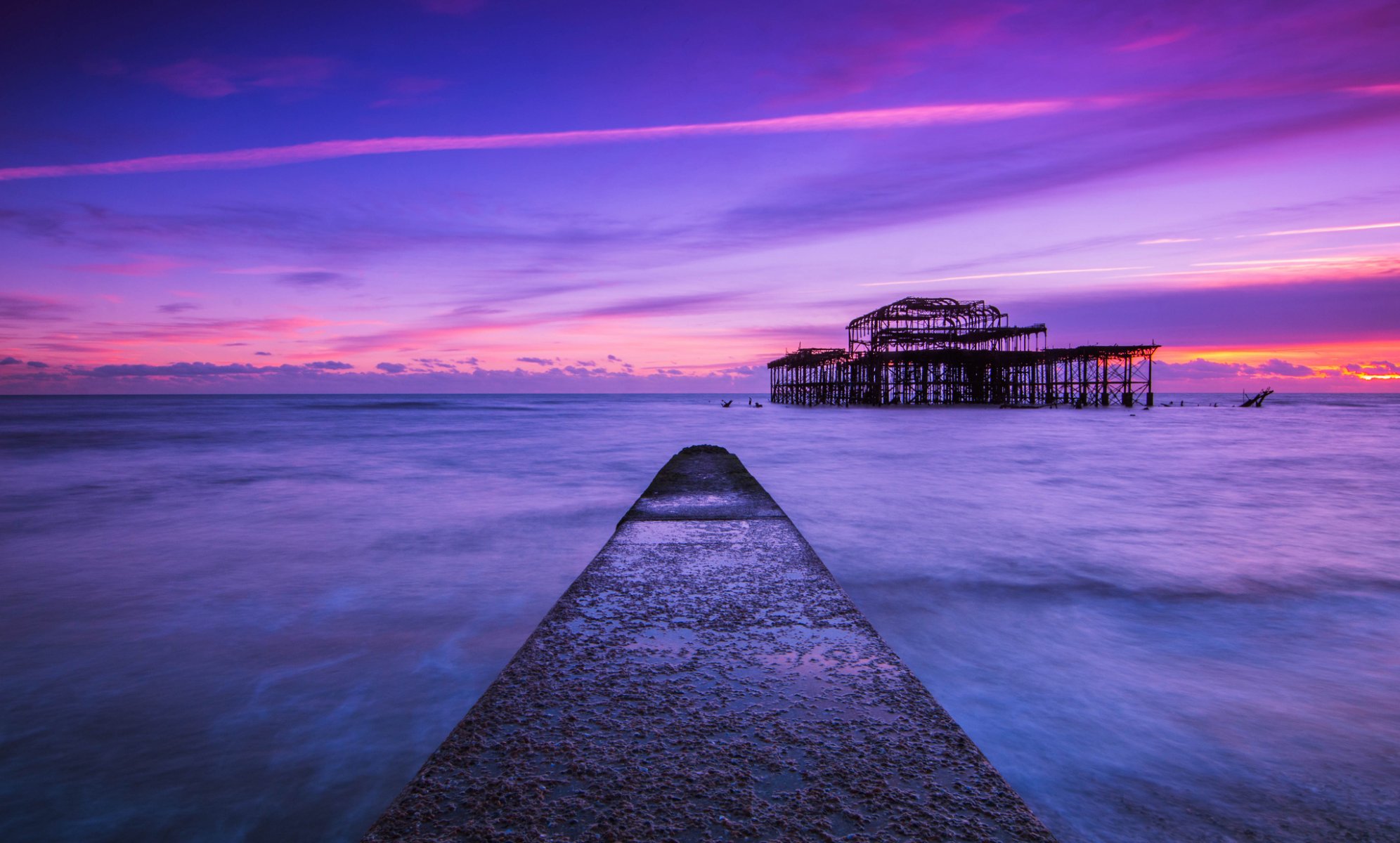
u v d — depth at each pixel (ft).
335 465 61.41
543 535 31.09
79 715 14.43
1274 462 62.23
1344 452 72.28
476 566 25.94
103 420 150.20
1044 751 12.53
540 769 5.07
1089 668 16.28
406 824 4.42
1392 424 131.34
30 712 14.58
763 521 14.94
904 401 229.45
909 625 19.27
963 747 5.41
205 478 52.49
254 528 32.73
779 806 4.59
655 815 4.50
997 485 45.93
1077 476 51.47
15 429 117.19
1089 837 10.07
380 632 19.16
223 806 11.46
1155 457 66.95
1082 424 127.34
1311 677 15.76
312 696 15.29
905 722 5.80
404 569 25.43
